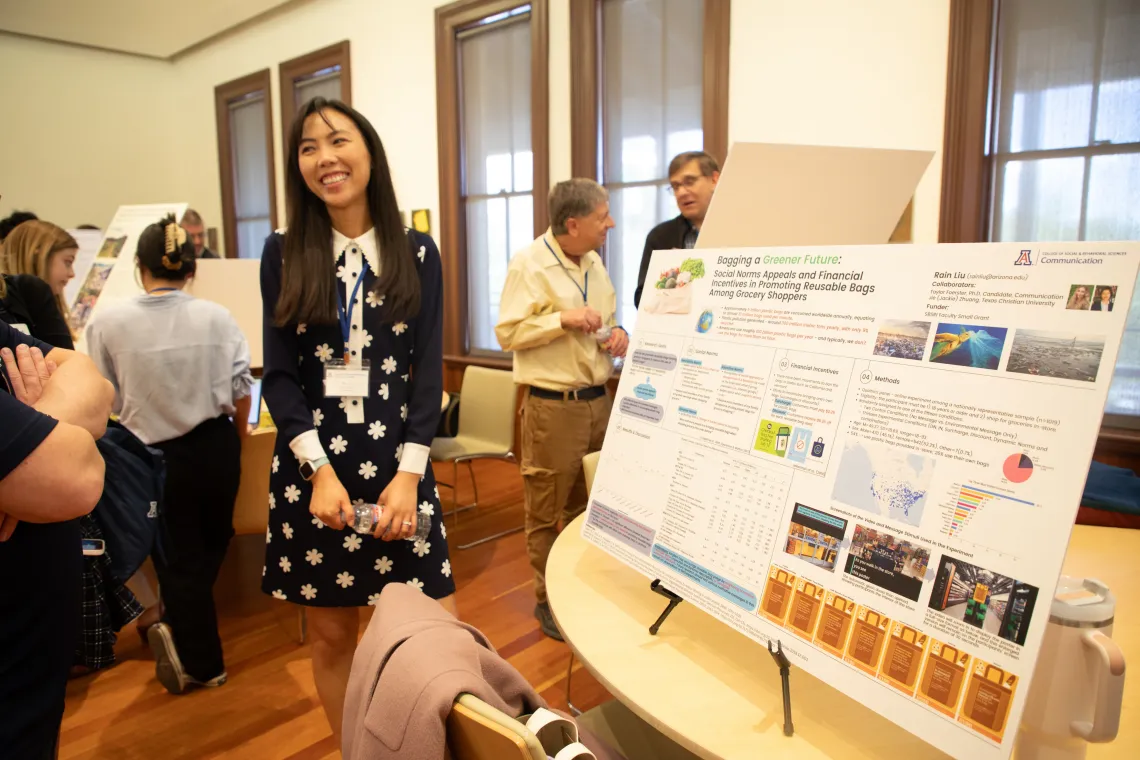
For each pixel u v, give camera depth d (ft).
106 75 24.48
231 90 23.04
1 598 3.19
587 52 13.92
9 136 22.93
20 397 3.54
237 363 7.28
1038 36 9.38
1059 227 9.51
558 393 8.01
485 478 14.98
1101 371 2.07
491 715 2.06
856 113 10.77
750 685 2.91
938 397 2.41
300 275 4.56
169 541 7.15
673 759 3.79
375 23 18.19
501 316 8.06
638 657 3.11
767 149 4.03
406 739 2.18
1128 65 8.80
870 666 2.41
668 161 13.37
